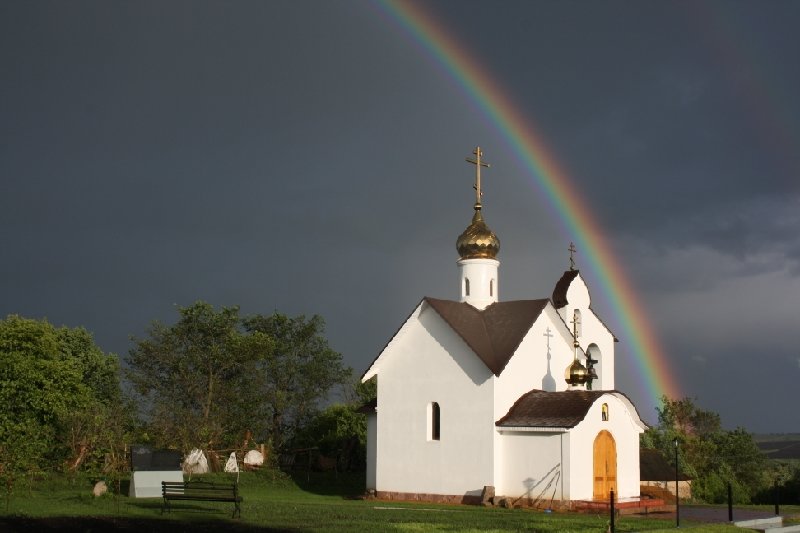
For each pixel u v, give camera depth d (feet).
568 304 188.24
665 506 149.59
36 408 196.95
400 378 170.91
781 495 223.92
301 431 273.13
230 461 208.03
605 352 195.72
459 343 163.63
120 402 251.80
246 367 269.85
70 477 169.89
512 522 116.78
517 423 154.71
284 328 293.23
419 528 107.34
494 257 184.85
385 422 171.42
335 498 171.32
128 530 103.91
